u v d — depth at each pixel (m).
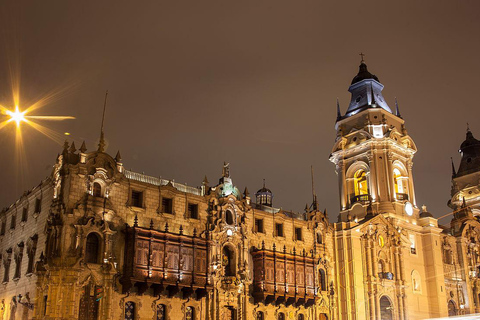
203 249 53.31
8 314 51.91
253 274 58.34
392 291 69.69
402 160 79.44
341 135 81.19
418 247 76.38
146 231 48.56
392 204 74.25
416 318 71.00
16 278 51.59
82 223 45.41
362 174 80.38
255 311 57.41
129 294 47.25
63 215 45.12
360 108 81.12
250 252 58.97
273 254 59.16
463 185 98.38
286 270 59.94
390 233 71.75
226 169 61.16
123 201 49.56
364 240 69.56
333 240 69.44
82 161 47.72
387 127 78.06
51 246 45.03
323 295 65.25
